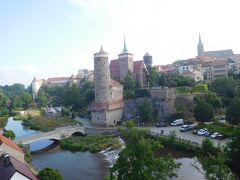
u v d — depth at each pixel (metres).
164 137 120.81
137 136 73.56
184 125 138.12
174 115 163.75
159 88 181.75
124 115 184.38
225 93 176.62
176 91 176.88
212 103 156.88
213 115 140.75
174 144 112.88
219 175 53.19
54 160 115.06
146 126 156.25
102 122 172.12
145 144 57.44
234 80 183.38
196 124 146.25
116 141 133.25
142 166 55.00
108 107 171.50
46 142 149.88
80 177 93.94
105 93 176.75
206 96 160.62
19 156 83.88
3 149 77.81
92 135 152.62
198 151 99.25
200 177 79.94
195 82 198.88
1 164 67.94
